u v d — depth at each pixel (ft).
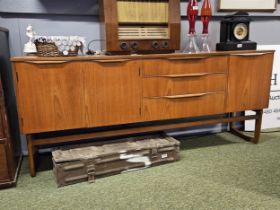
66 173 5.04
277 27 8.09
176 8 5.99
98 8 6.30
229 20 6.34
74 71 5.00
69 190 4.93
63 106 5.08
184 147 6.88
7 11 5.72
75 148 5.66
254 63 6.26
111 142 5.99
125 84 5.37
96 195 4.75
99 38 6.53
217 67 5.98
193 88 5.89
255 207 4.34
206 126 7.90
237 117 6.68
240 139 7.39
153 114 5.73
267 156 6.23
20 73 4.72
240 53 6.09
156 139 6.20
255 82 6.39
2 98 4.79
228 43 6.31
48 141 5.34
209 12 6.45
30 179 5.33
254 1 7.54
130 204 4.47
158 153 5.75
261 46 7.80
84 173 5.19
